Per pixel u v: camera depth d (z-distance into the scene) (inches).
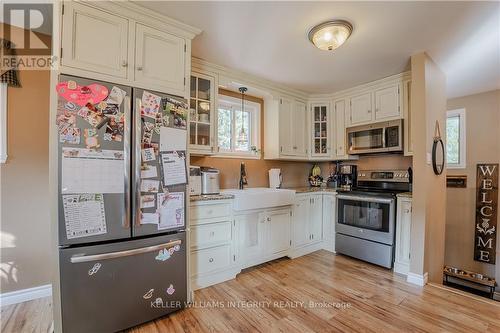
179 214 75.5
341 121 139.4
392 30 80.4
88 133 61.5
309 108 146.4
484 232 144.8
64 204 58.6
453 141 158.6
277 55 98.5
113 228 63.9
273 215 115.5
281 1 67.1
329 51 94.5
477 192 147.9
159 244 71.5
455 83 130.6
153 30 73.2
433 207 103.2
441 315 74.9
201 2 67.7
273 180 136.5
